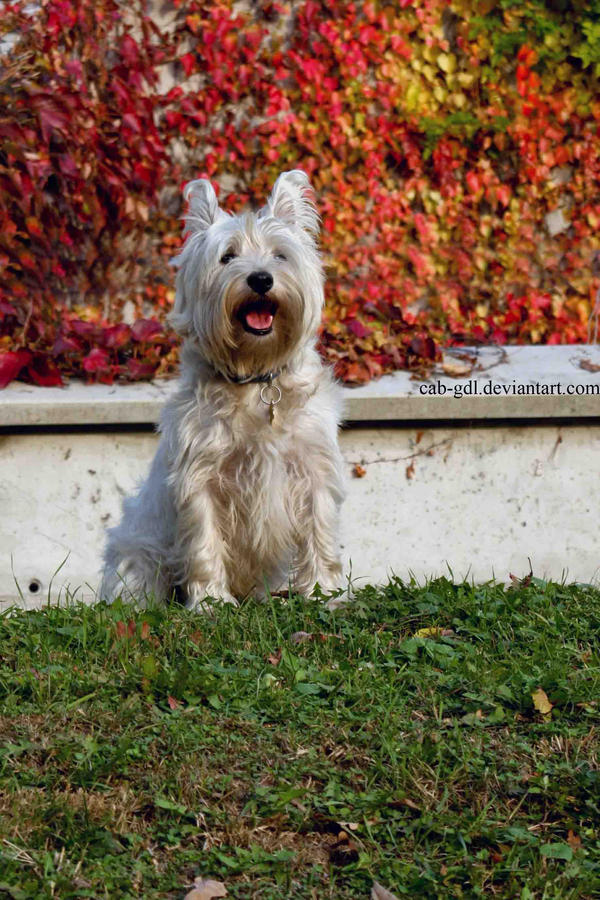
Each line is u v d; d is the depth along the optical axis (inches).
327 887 135.5
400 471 291.7
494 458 292.7
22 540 290.5
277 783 154.7
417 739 165.5
